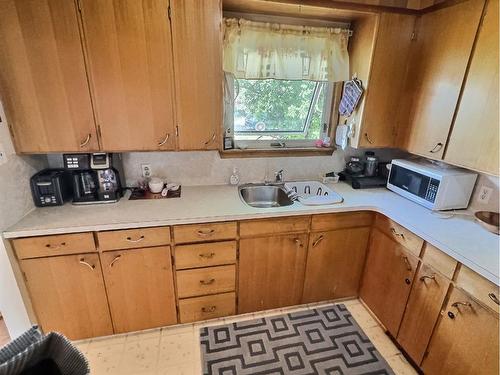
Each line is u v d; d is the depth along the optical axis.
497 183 1.71
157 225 1.67
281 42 1.97
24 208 1.65
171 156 2.13
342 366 1.75
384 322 1.99
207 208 1.83
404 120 2.04
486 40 1.44
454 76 1.63
